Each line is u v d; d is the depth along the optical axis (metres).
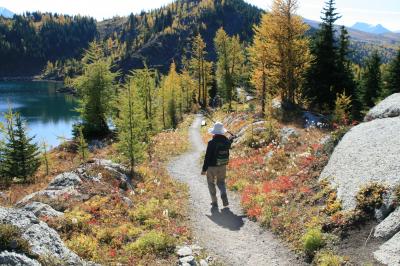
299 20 34.91
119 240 8.95
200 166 21.56
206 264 8.24
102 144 39.47
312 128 24.72
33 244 6.67
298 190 11.92
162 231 9.91
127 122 17.47
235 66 68.56
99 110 44.44
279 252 9.05
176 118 69.44
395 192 8.70
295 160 15.96
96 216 10.27
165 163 22.45
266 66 39.12
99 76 44.28
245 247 9.40
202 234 10.18
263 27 36.06
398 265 6.99
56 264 6.40
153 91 52.12
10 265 5.72
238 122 34.75
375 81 52.47
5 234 6.27
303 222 9.87
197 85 89.81
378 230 8.23
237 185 15.00
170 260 8.20
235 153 22.56
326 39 38.53
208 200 13.59
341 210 9.51
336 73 38.28
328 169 11.95
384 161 10.07
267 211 11.16
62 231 8.80
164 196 13.75
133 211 11.13
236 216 11.70
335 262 7.69
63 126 91.50
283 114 33.06
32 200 10.64
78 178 12.69
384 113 13.77
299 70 36.31
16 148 25.41
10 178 24.86
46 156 27.92
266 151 20.48
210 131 12.27
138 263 7.89
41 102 140.38
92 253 7.93
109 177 13.80
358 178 10.12
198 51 78.56
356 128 13.49
